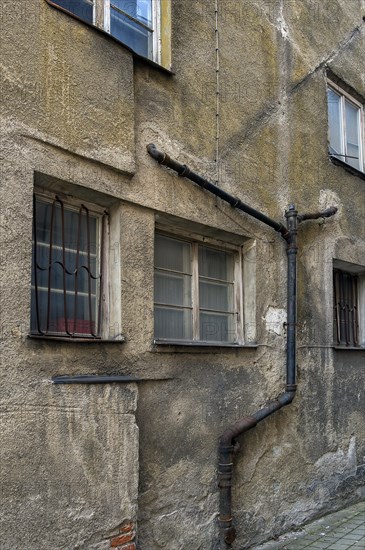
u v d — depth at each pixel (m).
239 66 6.14
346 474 7.21
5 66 3.96
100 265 4.80
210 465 5.38
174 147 5.29
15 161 3.97
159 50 5.43
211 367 5.49
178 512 5.02
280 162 6.59
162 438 4.95
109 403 4.36
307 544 5.84
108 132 4.62
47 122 4.20
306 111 7.10
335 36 7.84
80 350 4.32
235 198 5.68
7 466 3.72
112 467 4.34
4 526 3.67
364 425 7.65
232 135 5.95
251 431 5.89
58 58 4.31
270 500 6.02
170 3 5.43
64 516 4.00
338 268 7.89
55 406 4.03
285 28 6.91
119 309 4.70
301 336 6.68
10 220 3.90
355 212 7.85
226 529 5.36
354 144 8.40
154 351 4.92
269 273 6.28
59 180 4.30
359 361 7.71
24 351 3.91
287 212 6.47
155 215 5.13
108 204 4.80
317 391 6.83
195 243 5.78
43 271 4.41
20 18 4.09
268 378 6.12
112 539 4.32
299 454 6.46
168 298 5.47
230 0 6.13
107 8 5.04
